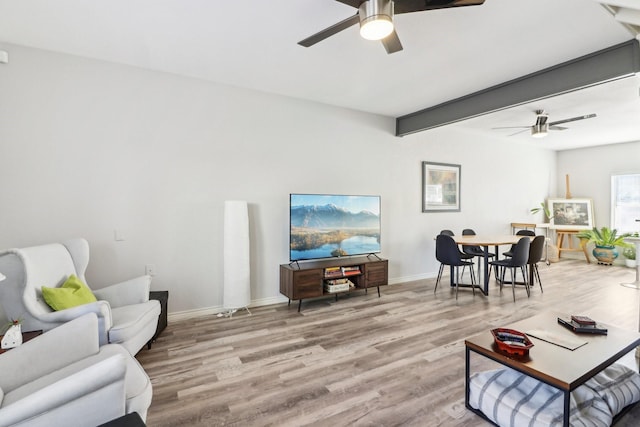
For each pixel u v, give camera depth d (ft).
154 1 7.25
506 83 11.91
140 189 10.99
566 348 6.25
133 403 4.72
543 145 23.70
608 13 7.52
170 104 11.39
